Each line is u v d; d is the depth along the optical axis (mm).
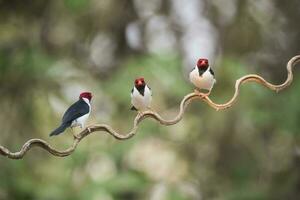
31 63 14359
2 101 14344
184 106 6602
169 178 14750
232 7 15836
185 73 15859
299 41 15586
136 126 6320
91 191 13781
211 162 15141
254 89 14625
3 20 14781
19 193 13922
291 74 7066
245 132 15070
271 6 15703
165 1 16297
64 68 14586
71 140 14344
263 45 15648
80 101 6734
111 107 14820
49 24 15312
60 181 14172
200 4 16234
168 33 16391
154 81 14328
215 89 14641
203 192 14961
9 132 14203
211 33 16234
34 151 14328
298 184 15227
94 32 15625
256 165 15258
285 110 14617
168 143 15047
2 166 13953
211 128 14977
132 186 13992
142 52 16156
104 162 14734
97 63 16078
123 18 15875
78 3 14320
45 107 14297
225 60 14539
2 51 14375
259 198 14828
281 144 15320
